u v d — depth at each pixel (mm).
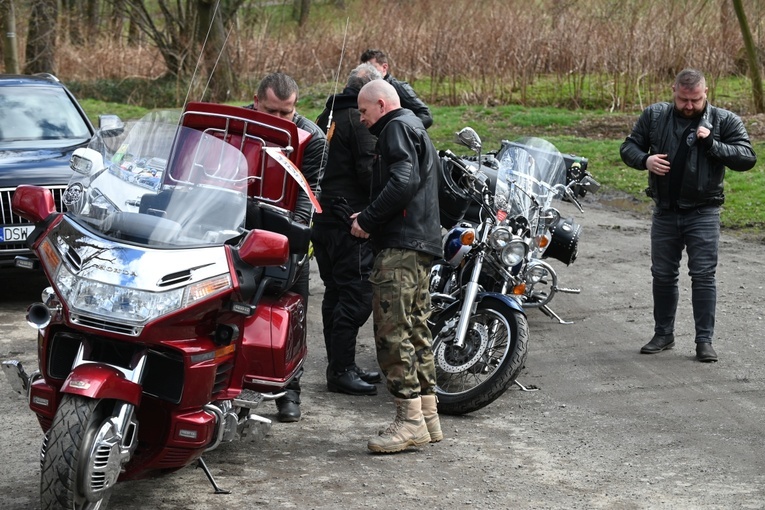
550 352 7168
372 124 5129
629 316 8172
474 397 5664
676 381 6512
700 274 6949
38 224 4234
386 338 5082
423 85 23375
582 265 10023
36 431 5340
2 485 4578
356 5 25656
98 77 25641
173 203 4219
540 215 6594
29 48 24281
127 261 3844
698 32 21672
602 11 22641
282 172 4879
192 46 24172
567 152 16797
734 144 6855
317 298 8680
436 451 5223
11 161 8039
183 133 4535
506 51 22359
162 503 4398
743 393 6270
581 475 4914
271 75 5375
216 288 3906
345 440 5355
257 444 5227
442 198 6738
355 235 5055
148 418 4051
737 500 4605
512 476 4879
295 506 4414
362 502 4488
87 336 3941
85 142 9000
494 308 5809
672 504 4551
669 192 6957
